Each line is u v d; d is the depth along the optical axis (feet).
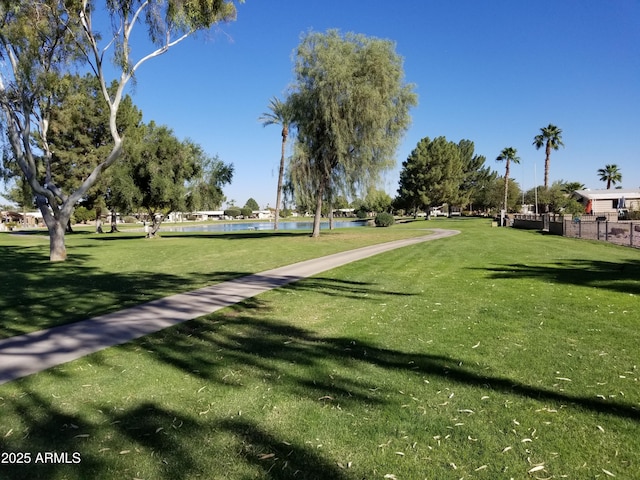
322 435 12.51
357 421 13.33
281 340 21.72
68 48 63.87
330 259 59.16
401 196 255.29
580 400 14.62
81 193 65.26
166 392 15.56
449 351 19.71
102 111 152.05
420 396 15.10
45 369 17.99
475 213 354.13
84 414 13.91
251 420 13.42
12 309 29.30
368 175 97.04
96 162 149.18
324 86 90.07
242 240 101.14
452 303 29.91
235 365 18.22
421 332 22.84
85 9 60.70
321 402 14.65
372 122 92.07
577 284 37.22
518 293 33.24
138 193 110.73
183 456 11.48
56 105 73.92
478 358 18.79
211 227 237.45
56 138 144.77
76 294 34.78
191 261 59.41
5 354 19.93
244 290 36.01
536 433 12.57
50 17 59.67
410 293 33.91
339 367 17.88
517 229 136.77
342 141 91.81
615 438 12.24
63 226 64.39
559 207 224.53
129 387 16.05
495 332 22.67
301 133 96.07
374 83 93.25
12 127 62.95
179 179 115.44
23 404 14.66
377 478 10.55
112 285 39.32
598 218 169.37
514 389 15.58
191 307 29.53
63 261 62.13
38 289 37.32
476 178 312.09
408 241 90.17
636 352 19.30
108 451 11.73
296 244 85.51
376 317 26.21
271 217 464.24
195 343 21.38
